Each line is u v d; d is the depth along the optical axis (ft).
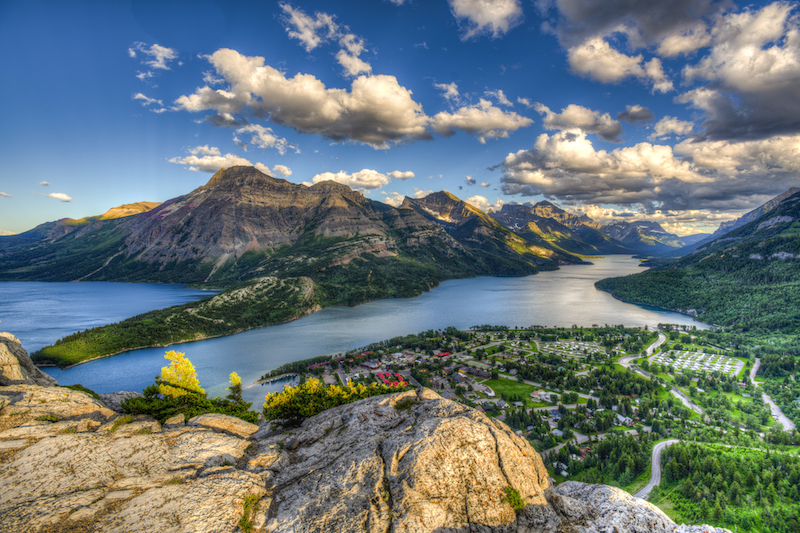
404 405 117.29
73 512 65.67
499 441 85.15
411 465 78.84
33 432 92.02
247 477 82.38
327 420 115.55
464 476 78.18
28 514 63.87
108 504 68.59
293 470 88.38
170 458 88.58
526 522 75.61
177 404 140.15
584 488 90.48
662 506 266.77
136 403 124.77
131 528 62.95
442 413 103.71
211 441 99.19
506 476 80.23
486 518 73.92
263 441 105.60
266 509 74.02
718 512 248.52
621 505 80.07
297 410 131.85
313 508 73.31
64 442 88.33
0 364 128.98
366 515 70.95
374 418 110.01
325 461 90.33
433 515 71.56
